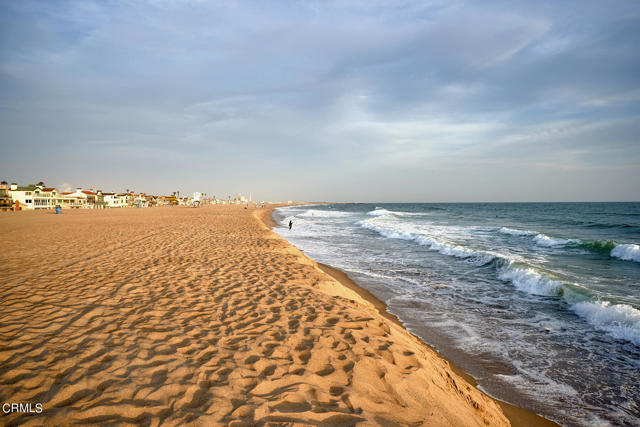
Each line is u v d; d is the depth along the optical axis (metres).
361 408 2.73
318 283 7.34
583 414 3.87
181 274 7.48
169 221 26.70
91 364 3.20
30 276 7.04
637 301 7.45
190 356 3.48
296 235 22.88
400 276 10.55
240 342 3.91
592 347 5.56
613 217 39.69
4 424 2.21
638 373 4.75
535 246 16.73
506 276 10.36
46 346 3.60
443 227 28.36
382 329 4.70
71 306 5.06
